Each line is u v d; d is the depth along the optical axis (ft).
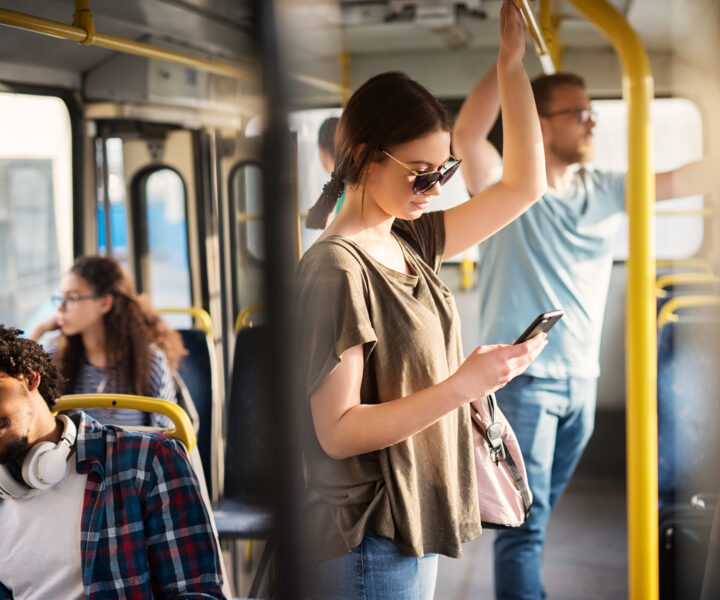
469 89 15.97
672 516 8.89
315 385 4.70
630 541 8.27
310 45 12.60
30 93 12.15
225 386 14.25
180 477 5.65
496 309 9.87
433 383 4.98
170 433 6.50
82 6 6.95
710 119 8.94
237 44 10.39
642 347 8.05
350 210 5.12
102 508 5.56
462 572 12.28
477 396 4.66
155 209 13.87
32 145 12.64
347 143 5.05
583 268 9.87
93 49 12.22
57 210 13.14
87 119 12.86
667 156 14.82
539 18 9.31
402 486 4.88
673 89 12.64
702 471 9.04
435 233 5.73
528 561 9.62
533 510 9.57
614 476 16.28
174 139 13.47
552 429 9.70
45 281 13.33
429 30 14.23
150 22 10.51
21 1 9.25
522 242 9.68
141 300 11.94
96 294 11.51
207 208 13.82
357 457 4.94
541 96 10.02
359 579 4.95
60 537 5.60
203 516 5.66
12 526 5.63
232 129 13.38
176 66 13.14
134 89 12.97
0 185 12.78
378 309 4.88
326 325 4.75
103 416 11.23
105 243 13.55
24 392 5.56
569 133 9.93
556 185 9.96
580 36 15.08
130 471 5.62
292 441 3.84
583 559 12.67
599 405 16.28
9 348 5.61
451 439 5.24
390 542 4.94
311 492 4.96
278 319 3.79
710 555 6.56
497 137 12.11
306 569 3.87
